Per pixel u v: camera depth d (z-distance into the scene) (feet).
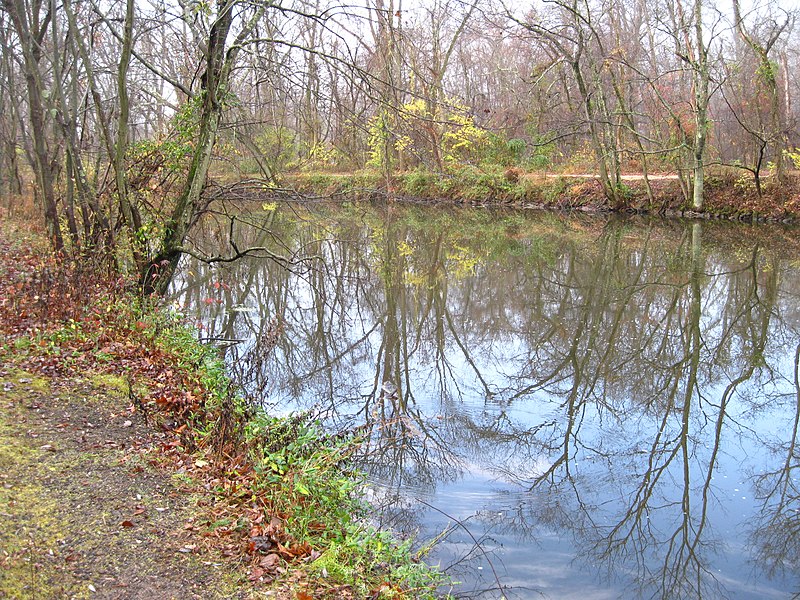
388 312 47.73
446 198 113.60
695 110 82.53
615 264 62.69
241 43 33.06
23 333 26.21
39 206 67.97
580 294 52.49
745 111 92.73
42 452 17.87
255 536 15.05
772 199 81.92
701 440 26.68
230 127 37.78
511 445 25.66
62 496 15.83
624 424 28.37
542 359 37.37
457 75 114.73
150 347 27.22
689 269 59.36
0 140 84.02
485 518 19.70
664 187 92.53
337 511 17.39
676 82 108.68
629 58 100.27
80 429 19.70
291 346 37.40
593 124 92.02
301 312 46.21
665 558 18.10
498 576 16.72
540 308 48.60
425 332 42.78
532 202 104.99
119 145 35.91
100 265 35.35
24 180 104.17
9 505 15.03
